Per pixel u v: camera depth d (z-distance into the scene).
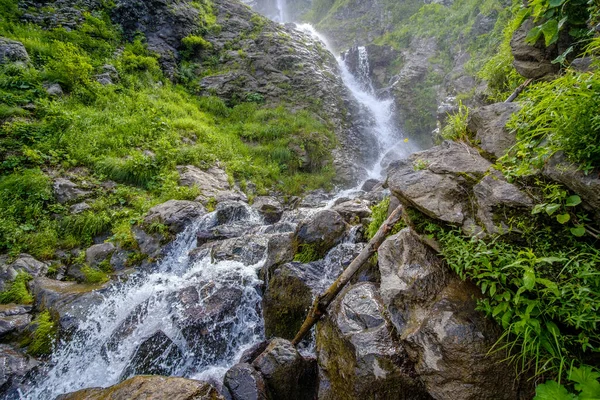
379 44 20.59
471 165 2.52
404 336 2.28
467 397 1.94
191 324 3.93
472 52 12.84
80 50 10.52
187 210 6.66
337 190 10.98
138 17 12.98
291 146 11.60
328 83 15.37
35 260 5.19
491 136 2.66
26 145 6.86
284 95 13.79
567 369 1.74
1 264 4.94
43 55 9.35
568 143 1.81
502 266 1.95
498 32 10.92
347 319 2.89
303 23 30.70
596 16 2.76
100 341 4.03
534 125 2.21
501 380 1.91
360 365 2.48
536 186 2.07
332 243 4.45
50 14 11.02
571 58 3.19
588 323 1.66
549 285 1.67
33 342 3.89
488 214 2.14
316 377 3.08
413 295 2.44
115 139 8.12
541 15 3.15
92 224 6.02
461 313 2.12
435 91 15.21
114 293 4.79
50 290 4.65
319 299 3.27
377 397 2.38
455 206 2.34
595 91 1.71
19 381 3.47
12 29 9.80
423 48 17.55
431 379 2.08
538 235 1.94
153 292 4.66
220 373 3.60
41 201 6.00
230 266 4.94
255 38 15.56
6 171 6.29
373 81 19.11
